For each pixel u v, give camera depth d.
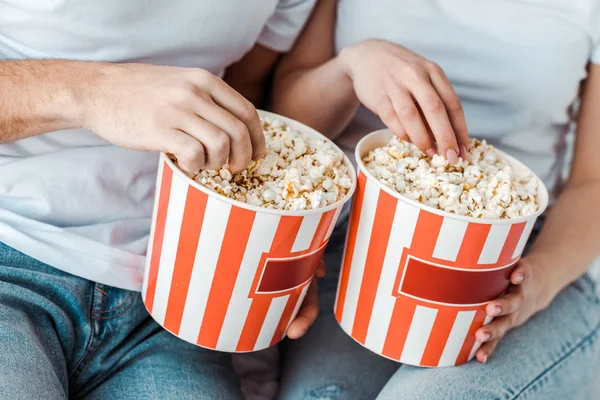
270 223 0.74
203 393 0.94
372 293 0.86
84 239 0.89
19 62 0.80
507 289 0.92
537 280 1.01
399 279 0.83
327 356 1.12
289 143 0.85
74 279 0.91
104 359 0.95
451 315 0.85
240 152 0.74
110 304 0.94
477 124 1.20
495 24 1.13
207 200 0.73
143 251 0.95
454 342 0.88
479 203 0.80
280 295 0.82
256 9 0.98
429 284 0.81
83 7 0.84
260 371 1.20
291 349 1.19
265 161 0.81
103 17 0.86
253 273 0.78
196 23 0.93
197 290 0.80
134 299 0.96
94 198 0.90
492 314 0.85
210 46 0.97
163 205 0.79
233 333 0.83
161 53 0.94
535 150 1.23
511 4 1.12
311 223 0.76
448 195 0.81
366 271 0.86
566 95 1.18
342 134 1.24
